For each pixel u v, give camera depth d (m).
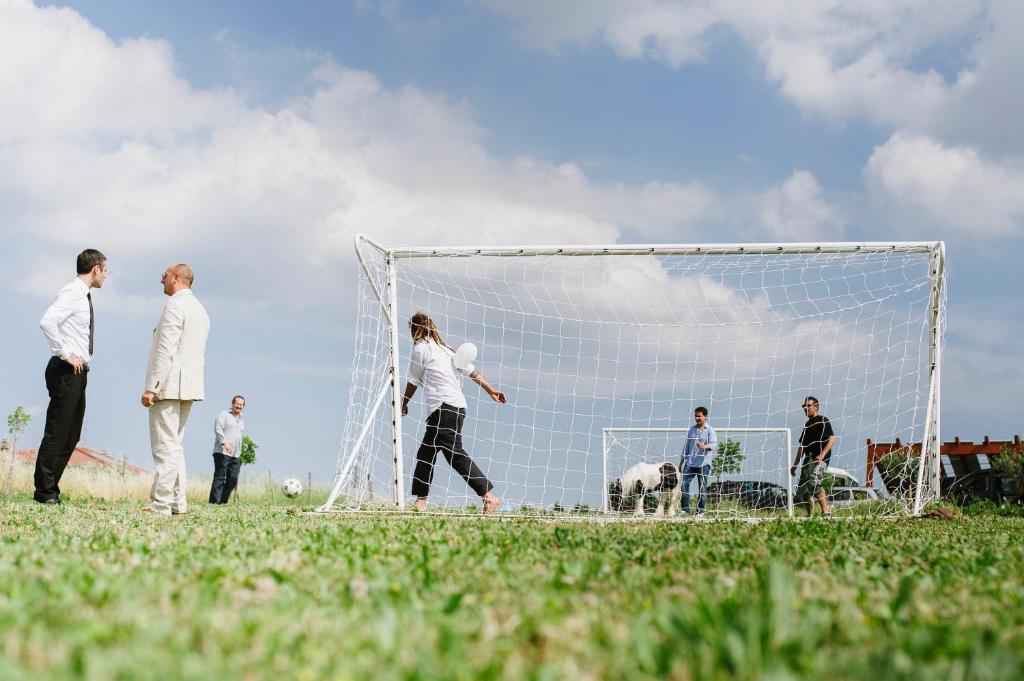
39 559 3.96
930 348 11.05
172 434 8.44
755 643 2.03
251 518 7.74
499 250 10.36
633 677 1.92
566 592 3.13
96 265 9.26
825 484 11.21
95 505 10.69
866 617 2.63
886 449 13.07
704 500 11.10
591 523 8.09
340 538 5.41
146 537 5.34
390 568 3.86
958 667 1.99
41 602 2.72
